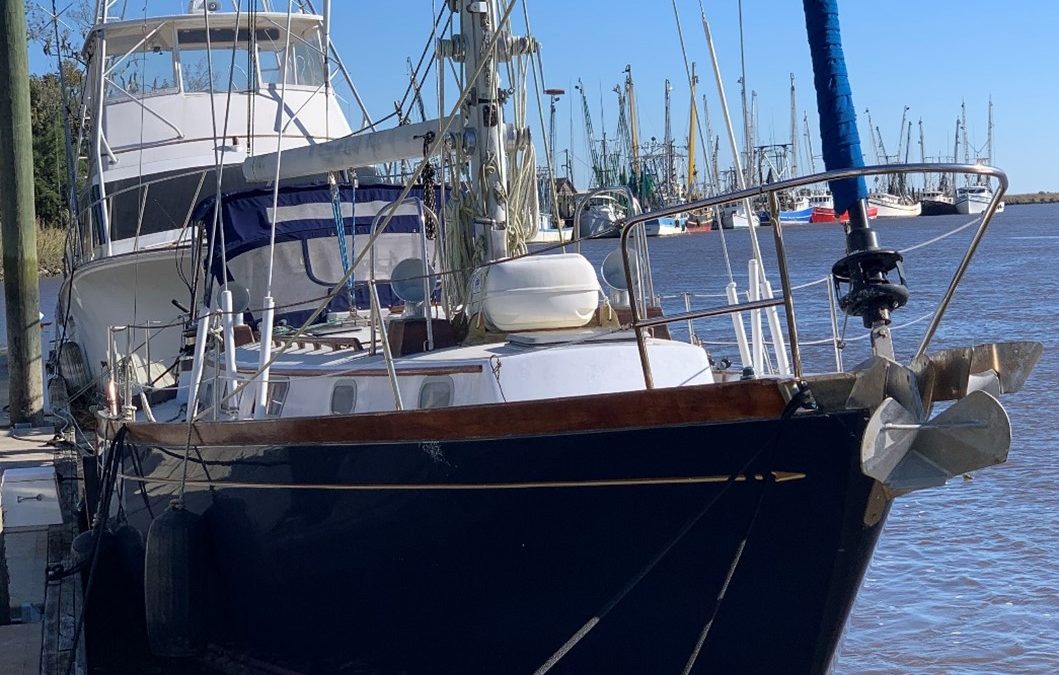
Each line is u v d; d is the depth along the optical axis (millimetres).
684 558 5508
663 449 5332
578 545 5703
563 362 6367
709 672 5711
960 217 84875
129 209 13398
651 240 64062
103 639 8797
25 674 7484
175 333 12656
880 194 74812
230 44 13547
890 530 11320
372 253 7367
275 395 7520
